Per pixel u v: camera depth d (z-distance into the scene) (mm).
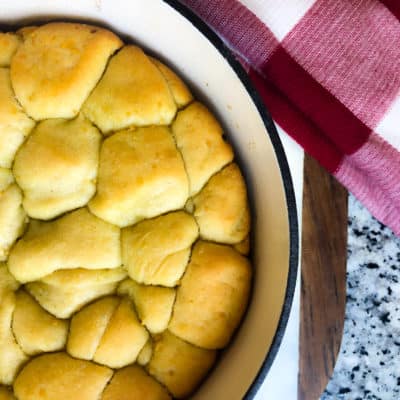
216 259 552
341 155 611
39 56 556
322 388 618
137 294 550
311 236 621
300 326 619
